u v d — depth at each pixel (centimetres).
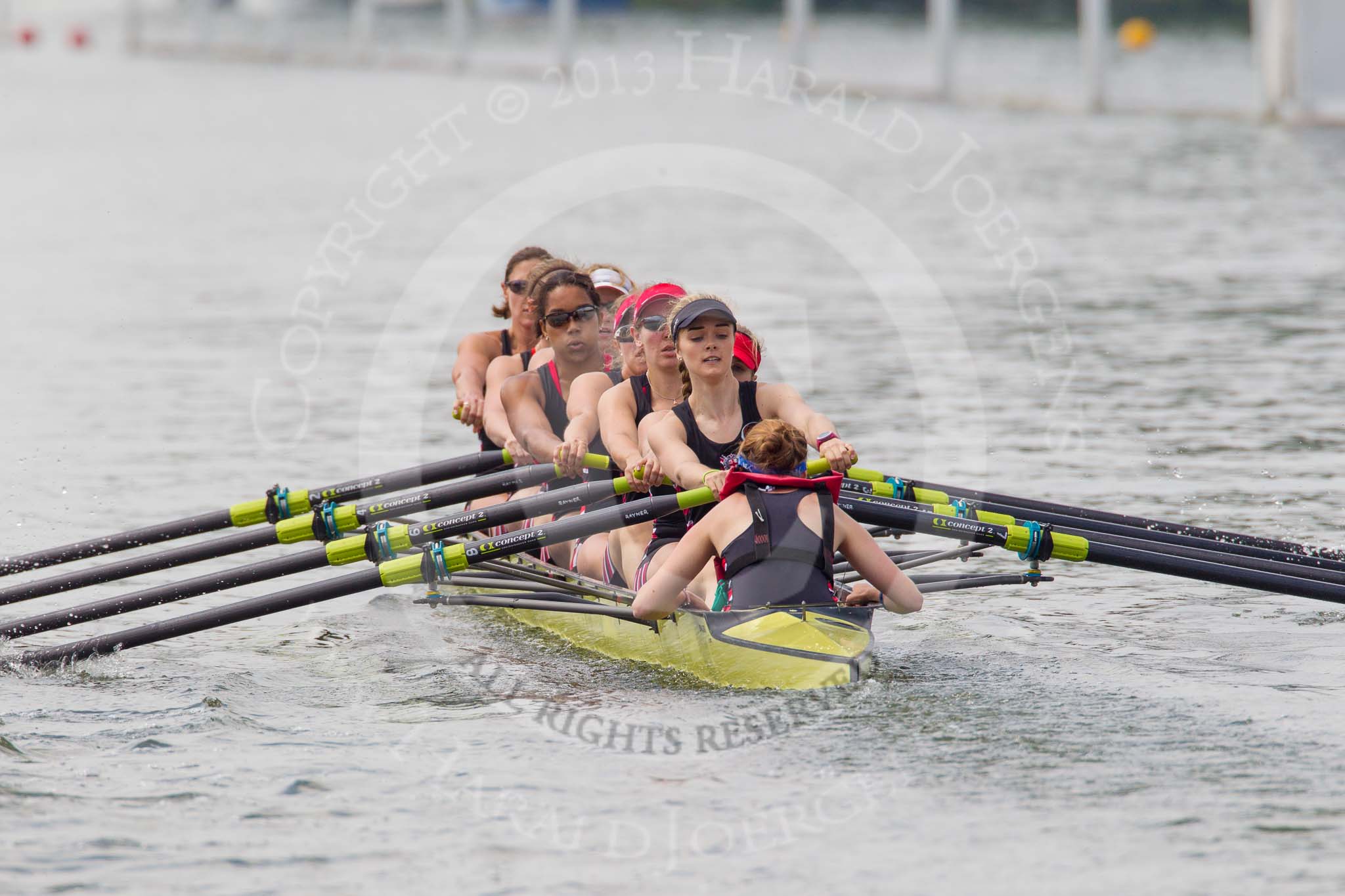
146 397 5253
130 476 4172
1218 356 5781
